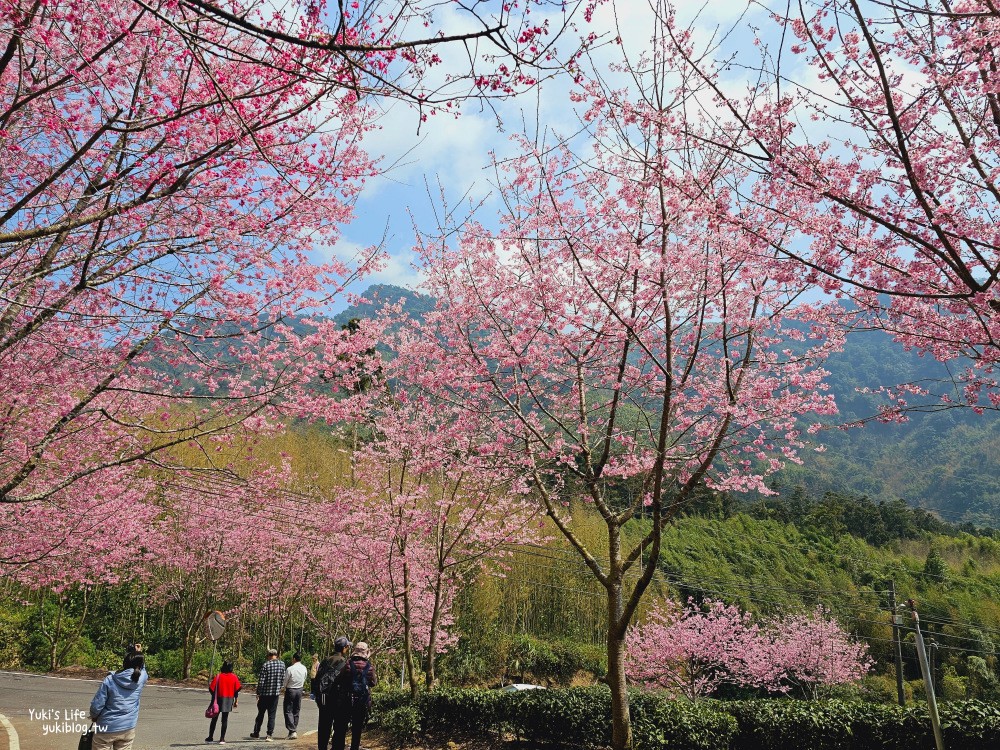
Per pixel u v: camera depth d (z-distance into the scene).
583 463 8.81
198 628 22.77
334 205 6.71
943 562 46.91
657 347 8.29
